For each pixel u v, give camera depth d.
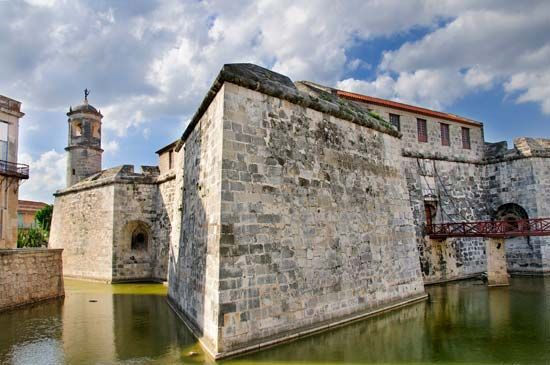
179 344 10.59
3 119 20.52
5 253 15.30
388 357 9.50
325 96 14.95
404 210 17.47
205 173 12.16
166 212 24.19
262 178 11.05
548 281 21.78
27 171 20.86
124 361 9.34
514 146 26.19
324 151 13.31
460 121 25.95
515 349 10.09
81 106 32.81
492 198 26.44
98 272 24.92
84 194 27.11
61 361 9.44
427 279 21.81
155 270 24.58
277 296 10.69
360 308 13.45
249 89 11.27
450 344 10.52
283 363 9.03
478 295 17.84
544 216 24.67
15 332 12.10
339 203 13.49
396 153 17.81
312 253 11.98
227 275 9.74
